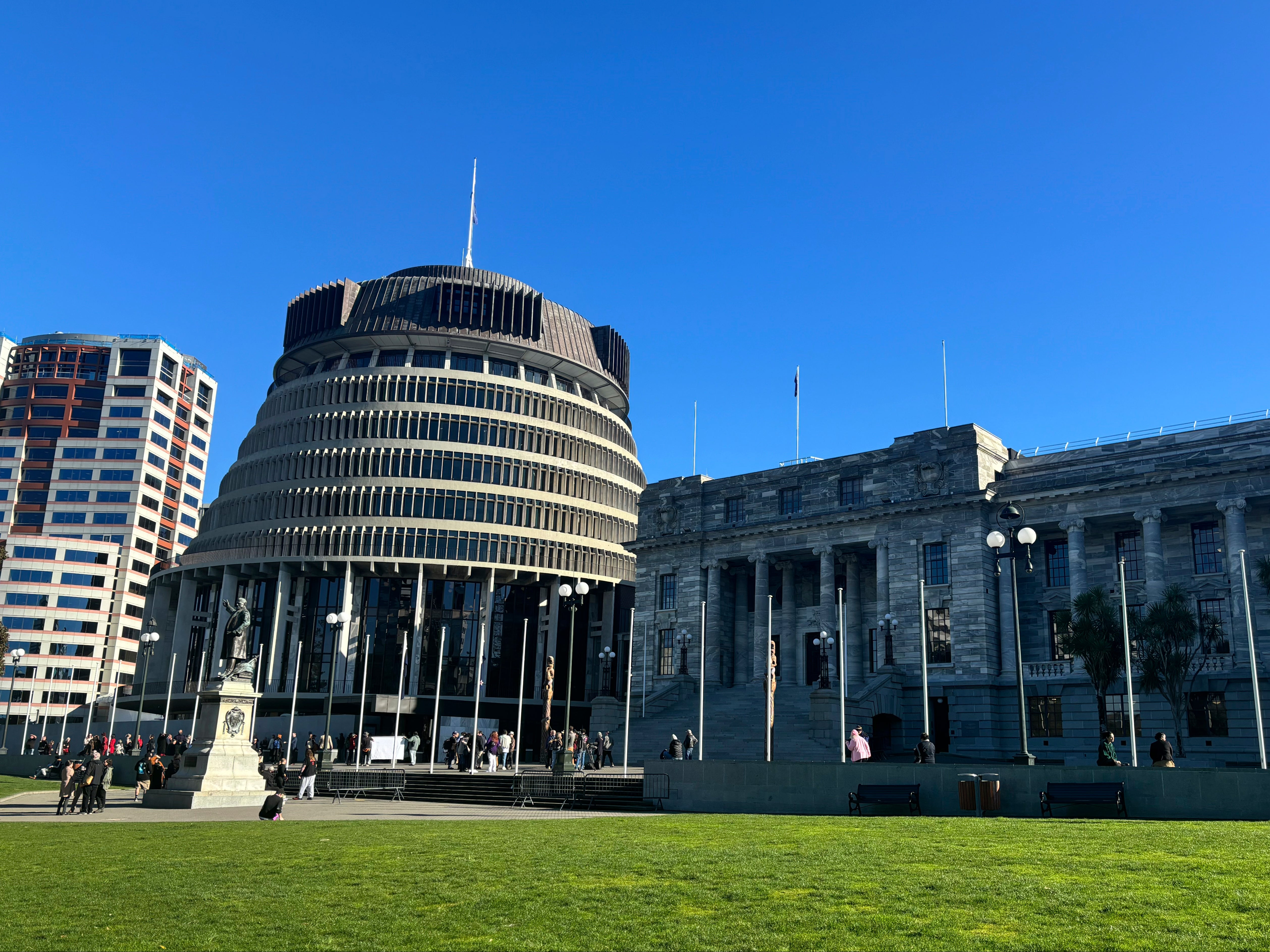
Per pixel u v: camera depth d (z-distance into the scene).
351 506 113.06
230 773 44.47
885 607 73.88
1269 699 57.75
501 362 122.50
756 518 84.81
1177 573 65.31
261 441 121.75
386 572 112.00
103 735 97.50
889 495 76.56
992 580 70.62
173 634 129.75
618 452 127.06
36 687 160.88
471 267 131.88
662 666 86.06
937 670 70.25
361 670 110.75
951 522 72.31
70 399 180.88
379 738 68.19
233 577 115.69
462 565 111.44
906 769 35.31
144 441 179.88
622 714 73.88
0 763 76.50
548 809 42.94
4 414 179.88
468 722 90.69
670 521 89.56
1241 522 61.47
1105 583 67.56
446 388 117.88
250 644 113.44
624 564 119.69
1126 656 43.50
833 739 61.72
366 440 115.50
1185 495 63.62
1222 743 58.66
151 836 29.06
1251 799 29.42
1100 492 66.69
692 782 40.34
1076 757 63.59
